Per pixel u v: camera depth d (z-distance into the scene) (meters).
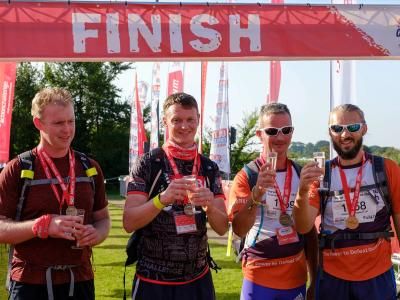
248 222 3.23
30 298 2.92
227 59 4.86
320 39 4.93
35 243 2.94
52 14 4.57
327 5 4.95
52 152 3.04
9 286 2.99
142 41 4.68
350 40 4.98
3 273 7.30
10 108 8.20
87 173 3.12
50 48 4.55
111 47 4.64
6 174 2.93
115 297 6.24
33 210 2.93
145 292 3.02
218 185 3.23
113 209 20.67
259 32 4.85
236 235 3.42
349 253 3.32
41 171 2.97
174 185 2.81
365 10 4.99
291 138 3.55
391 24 5.01
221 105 10.32
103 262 8.77
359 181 3.39
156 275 3.01
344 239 3.34
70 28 4.59
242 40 4.83
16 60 4.55
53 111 2.93
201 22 4.77
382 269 3.32
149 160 3.13
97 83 43.94
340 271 3.34
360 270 3.30
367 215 3.34
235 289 6.69
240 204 3.47
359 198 3.36
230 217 3.51
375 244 3.33
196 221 3.05
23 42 4.52
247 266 3.57
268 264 3.48
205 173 3.19
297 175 3.62
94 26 4.62
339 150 3.43
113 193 35.16
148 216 2.87
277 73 7.39
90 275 3.13
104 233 3.13
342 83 6.46
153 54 4.71
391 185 3.37
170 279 3.01
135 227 2.94
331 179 3.45
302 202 3.20
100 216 3.26
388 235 3.36
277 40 4.89
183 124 3.11
